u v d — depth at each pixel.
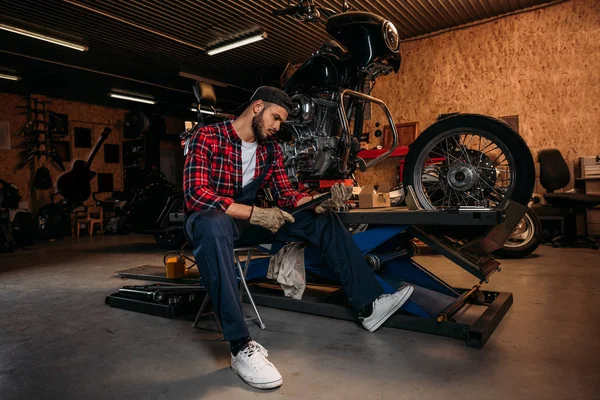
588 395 1.17
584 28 4.98
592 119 4.96
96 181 9.04
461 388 1.24
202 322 2.04
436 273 3.14
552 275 2.94
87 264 4.17
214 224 1.43
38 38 5.94
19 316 2.24
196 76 8.06
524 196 2.15
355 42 2.47
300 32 6.21
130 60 7.31
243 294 2.32
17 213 6.32
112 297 2.41
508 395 1.19
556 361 1.42
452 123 2.32
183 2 5.21
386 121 6.39
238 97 9.20
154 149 9.31
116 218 8.15
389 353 1.54
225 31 6.11
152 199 5.27
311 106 2.65
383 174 6.26
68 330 1.96
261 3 5.27
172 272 2.71
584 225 4.63
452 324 1.68
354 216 1.97
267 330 1.85
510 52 5.46
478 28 5.66
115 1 5.14
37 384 1.35
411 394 1.21
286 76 8.00
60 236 7.52
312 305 2.05
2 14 5.38
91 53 6.95
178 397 1.24
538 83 5.29
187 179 1.58
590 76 4.96
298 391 1.26
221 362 1.51
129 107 9.41
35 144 8.13
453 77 5.86
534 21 5.28
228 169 1.71
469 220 1.70
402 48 6.25
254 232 1.88
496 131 2.21
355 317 1.91
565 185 4.61
